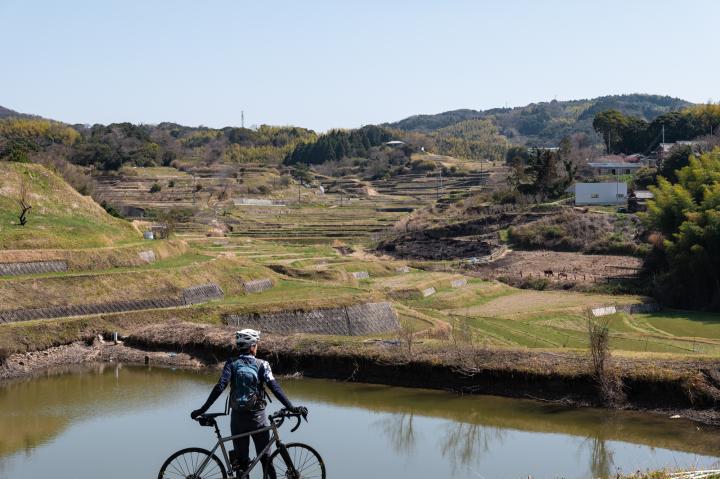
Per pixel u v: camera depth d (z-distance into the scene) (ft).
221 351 126.41
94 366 124.57
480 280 274.36
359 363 112.57
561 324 198.08
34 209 187.73
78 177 347.36
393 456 71.26
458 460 69.87
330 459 69.72
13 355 122.31
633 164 474.08
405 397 100.89
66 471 66.39
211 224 398.21
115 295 149.48
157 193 501.15
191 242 303.68
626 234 317.83
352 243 374.43
